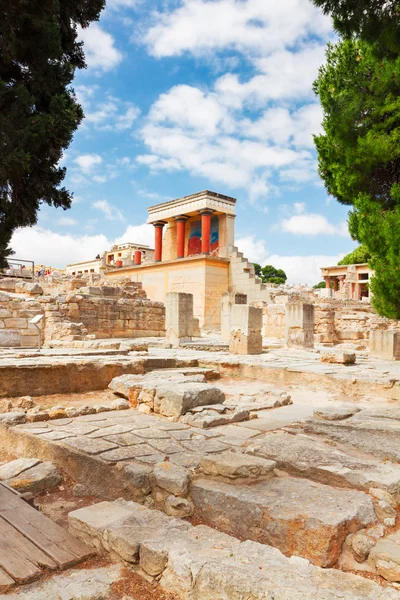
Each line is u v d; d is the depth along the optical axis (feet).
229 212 103.65
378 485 12.32
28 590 9.42
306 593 7.76
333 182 37.29
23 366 25.72
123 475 13.91
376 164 30.40
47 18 19.74
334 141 32.50
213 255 106.63
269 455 14.58
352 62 32.53
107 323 62.64
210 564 8.89
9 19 18.70
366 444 15.66
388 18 19.22
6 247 24.12
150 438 17.13
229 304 59.77
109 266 144.46
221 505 12.07
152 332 69.10
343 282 157.99
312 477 13.47
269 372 34.58
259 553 9.48
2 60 20.74
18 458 17.12
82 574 10.04
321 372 32.04
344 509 10.85
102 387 28.78
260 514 11.19
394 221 26.89
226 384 32.91
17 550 10.73
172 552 9.62
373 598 8.01
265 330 74.13
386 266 28.04
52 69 21.63
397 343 44.91
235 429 18.93
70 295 57.77
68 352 35.37
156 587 9.54
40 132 19.97
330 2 18.98
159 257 113.50
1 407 22.79
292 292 102.68
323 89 34.47
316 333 69.72
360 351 52.39
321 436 17.46
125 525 11.10
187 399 21.29
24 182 22.63
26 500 13.92
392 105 29.35
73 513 11.87
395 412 19.90
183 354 43.24
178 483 12.82
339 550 10.09
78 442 16.49
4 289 60.85
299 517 10.51
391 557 9.67
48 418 20.44
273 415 22.21
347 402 27.09
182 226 106.73
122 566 10.27
